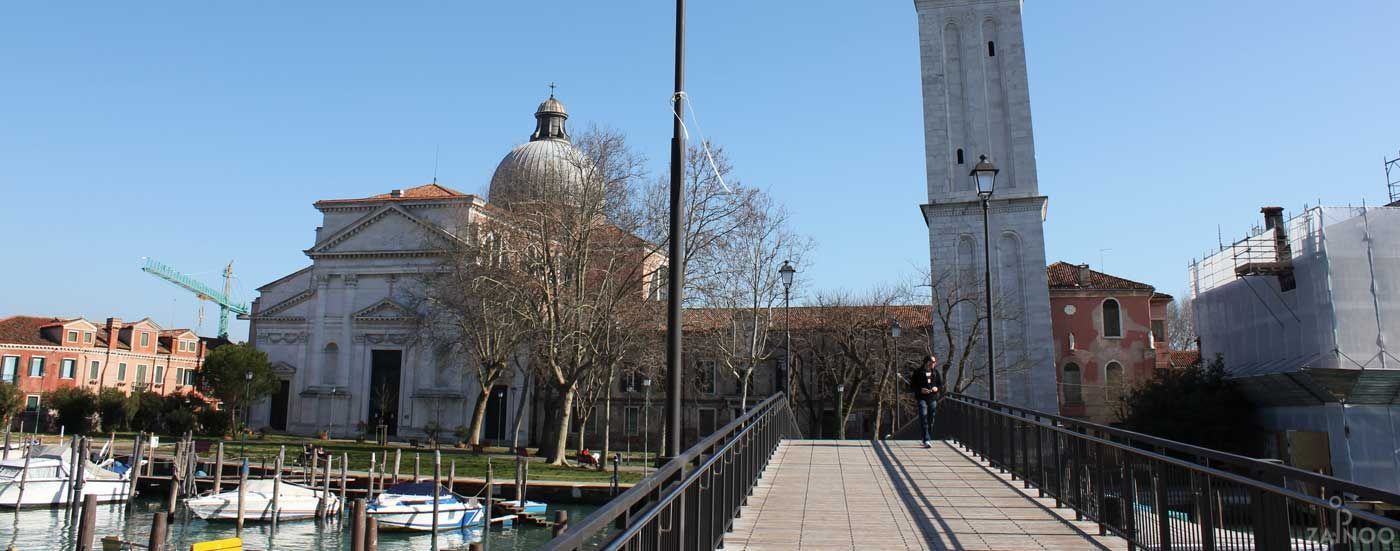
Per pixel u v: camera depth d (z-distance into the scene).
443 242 68.62
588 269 55.00
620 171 54.88
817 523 13.30
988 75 55.34
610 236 54.78
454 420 76.25
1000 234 53.50
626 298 54.88
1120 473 11.78
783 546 11.68
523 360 72.88
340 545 36.12
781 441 24.67
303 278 83.50
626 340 53.84
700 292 54.00
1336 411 40.97
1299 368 41.59
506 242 55.22
